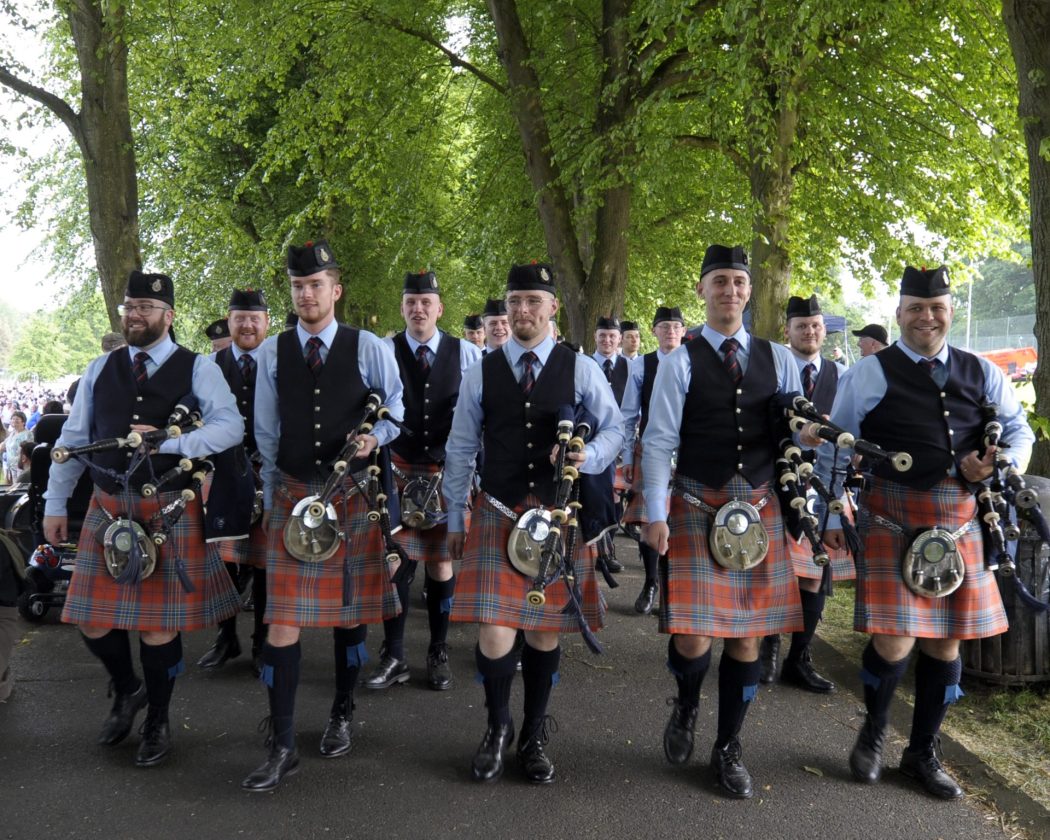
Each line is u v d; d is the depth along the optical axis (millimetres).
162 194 15992
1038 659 3510
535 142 9977
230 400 3111
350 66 11352
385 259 16422
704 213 13547
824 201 11086
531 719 2926
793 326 4273
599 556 5641
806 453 3049
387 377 3139
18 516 4996
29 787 2818
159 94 12109
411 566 3889
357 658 3100
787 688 3809
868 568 2846
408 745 3162
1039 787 2846
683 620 2799
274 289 17391
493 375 2961
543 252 13461
